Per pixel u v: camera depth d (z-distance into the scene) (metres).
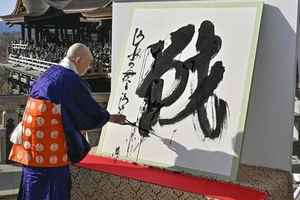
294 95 2.33
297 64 2.39
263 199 2.04
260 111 2.46
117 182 2.42
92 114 2.31
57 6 22.58
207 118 2.33
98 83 15.49
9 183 3.62
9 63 27.42
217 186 2.21
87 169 2.55
